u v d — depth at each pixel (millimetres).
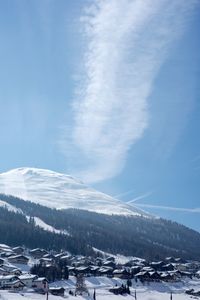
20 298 165500
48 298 173000
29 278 198500
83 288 195875
